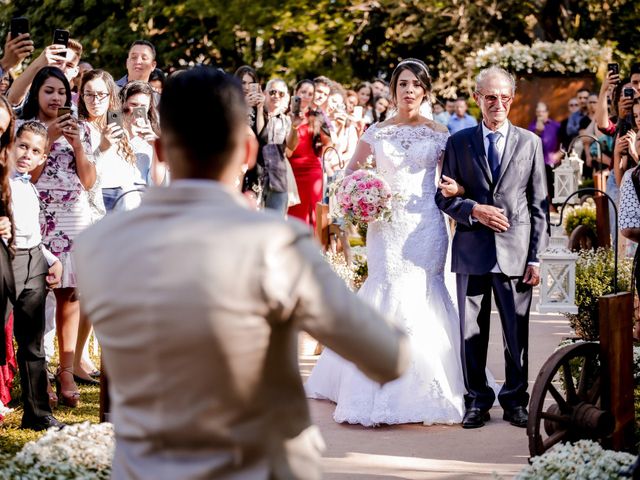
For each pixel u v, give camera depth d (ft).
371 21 77.05
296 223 7.22
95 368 23.18
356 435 18.65
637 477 12.50
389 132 20.95
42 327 18.30
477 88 19.38
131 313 6.98
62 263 20.26
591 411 15.01
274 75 76.18
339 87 39.63
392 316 20.25
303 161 34.91
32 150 17.90
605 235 31.86
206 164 7.37
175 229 7.04
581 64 68.44
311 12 76.38
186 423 6.93
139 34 77.10
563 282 17.47
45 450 12.96
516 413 19.34
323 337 7.01
